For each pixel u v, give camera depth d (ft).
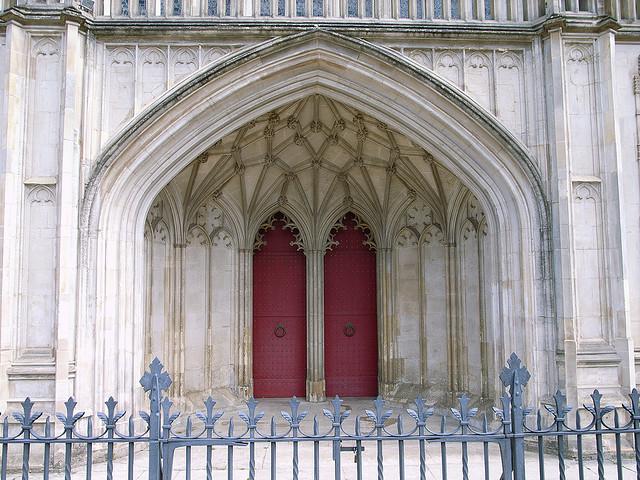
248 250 40.86
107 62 27.96
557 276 26.86
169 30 27.78
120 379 27.27
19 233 25.73
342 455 26.78
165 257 36.27
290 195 41.16
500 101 28.48
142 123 27.25
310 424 33.47
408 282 40.50
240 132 34.96
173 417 15.19
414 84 28.40
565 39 28.09
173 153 28.63
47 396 24.88
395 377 40.06
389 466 24.86
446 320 38.04
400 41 28.53
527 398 27.17
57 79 26.73
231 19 28.14
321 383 40.37
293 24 28.17
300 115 35.81
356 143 38.04
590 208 27.35
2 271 24.98
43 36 26.86
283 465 25.09
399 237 40.86
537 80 28.30
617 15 29.50
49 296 25.67
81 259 26.32
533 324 27.35
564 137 27.12
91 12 27.78
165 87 27.99
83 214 26.61
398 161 38.06
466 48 28.63
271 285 41.81
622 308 26.50
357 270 42.14
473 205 35.94
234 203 40.24
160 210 35.63
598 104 27.86
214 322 39.24
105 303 27.04
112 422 15.03
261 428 32.63
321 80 29.12
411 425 33.22
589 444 25.54
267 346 41.52
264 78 28.43
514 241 28.40
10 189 25.53
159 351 35.27
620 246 26.71
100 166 26.91
